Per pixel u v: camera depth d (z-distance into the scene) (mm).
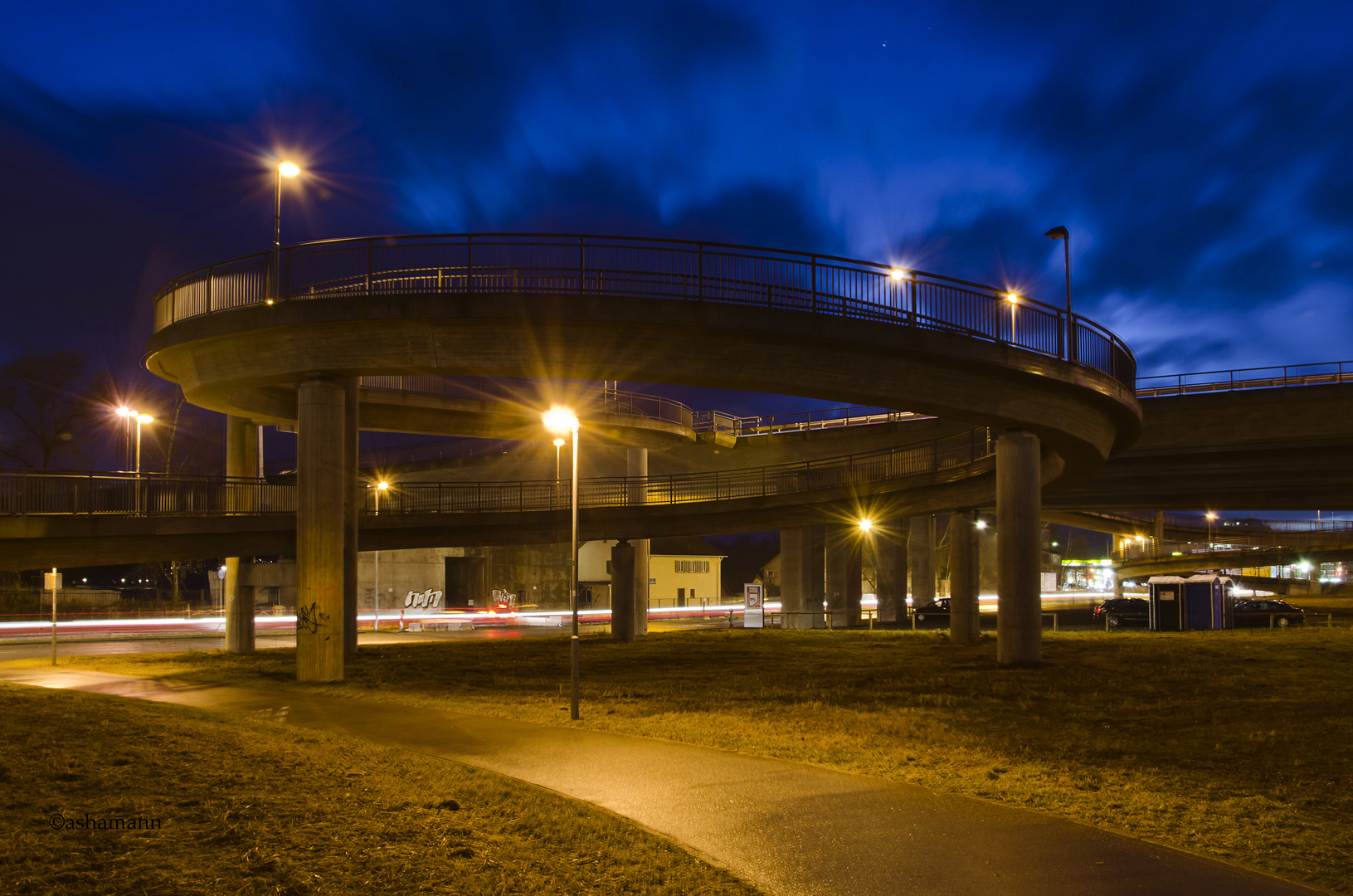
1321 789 11734
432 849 8000
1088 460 33125
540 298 23094
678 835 9352
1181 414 41625
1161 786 11852
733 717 17828
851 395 25281
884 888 7871
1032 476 28797
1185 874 8289
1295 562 87625
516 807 9812
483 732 15742
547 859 8086
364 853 7691
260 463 39281
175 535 30688
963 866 8445
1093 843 9180
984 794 11266
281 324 24453
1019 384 27547
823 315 23781
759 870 8289
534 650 36719
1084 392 28391
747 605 55062
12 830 7672
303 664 24656
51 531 27203
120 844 7449
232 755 11375
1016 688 22500
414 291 23500
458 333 24016
